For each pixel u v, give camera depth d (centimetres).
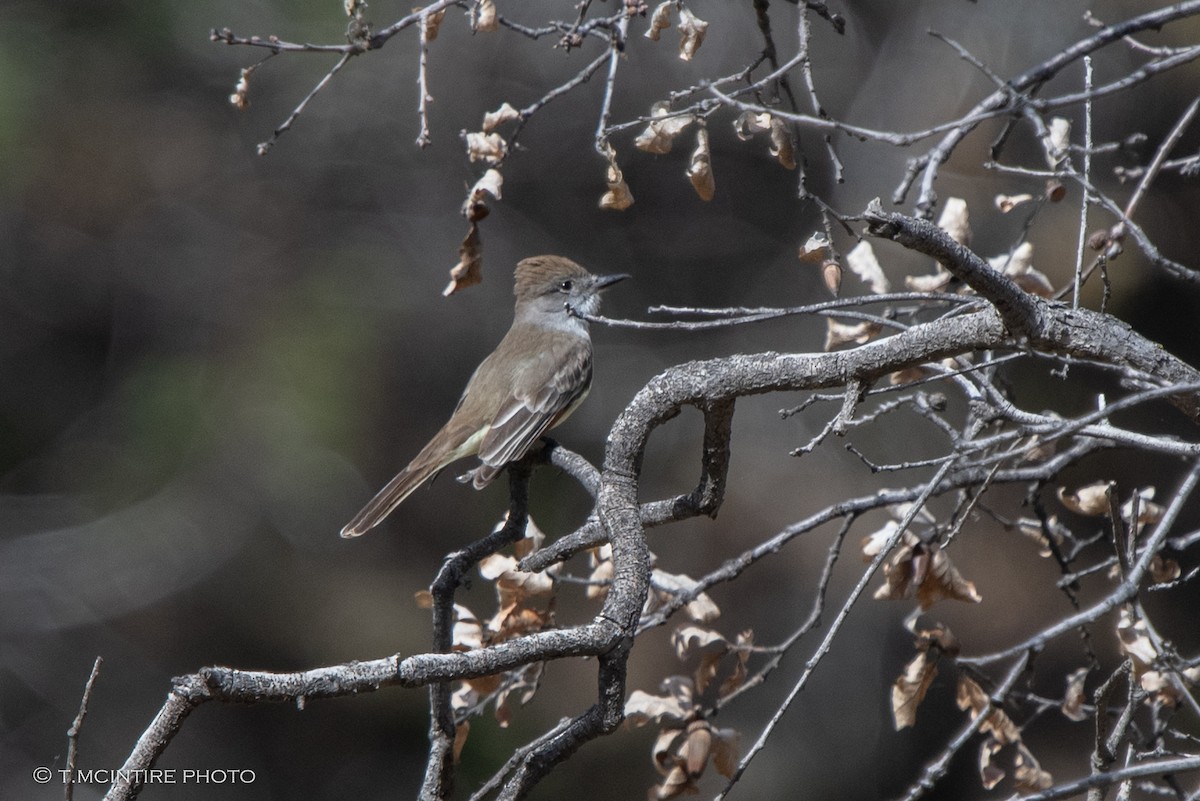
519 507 596
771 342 1473
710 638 596
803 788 1349
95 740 1356
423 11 555
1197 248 1314
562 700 1280
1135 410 1228
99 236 1477
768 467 1432
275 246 1502
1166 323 1337
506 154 576
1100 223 1275
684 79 1470
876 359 473
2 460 1426
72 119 1455
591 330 1485
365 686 396
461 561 573
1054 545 626
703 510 540
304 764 1361
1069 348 466
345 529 839
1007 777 1223
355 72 1514
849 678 1389
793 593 1400
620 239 1505
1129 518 562
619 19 543
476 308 1484
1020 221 1305
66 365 1466
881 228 423
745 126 575
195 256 1492
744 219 1491
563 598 1263
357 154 1534
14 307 1455
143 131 1488
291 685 390
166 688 1364
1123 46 1357
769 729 477
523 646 424
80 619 1378
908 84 1477
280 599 1373
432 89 1534
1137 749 564
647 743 1329
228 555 1377
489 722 1253
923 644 587
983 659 588
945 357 476
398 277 1496
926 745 1373
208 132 1507
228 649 1368
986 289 443
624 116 1492
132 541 1393
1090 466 1233
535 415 886
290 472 1376
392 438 1423
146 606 1374
